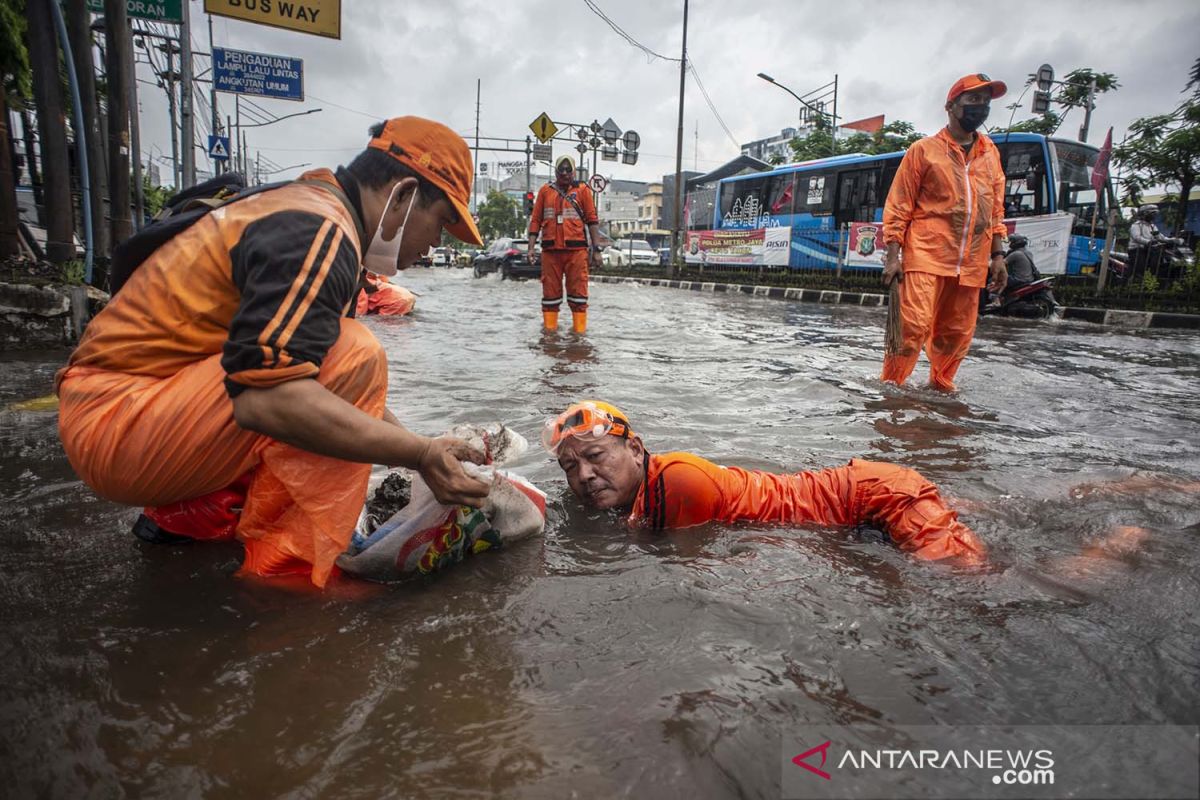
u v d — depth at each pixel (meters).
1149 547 2.31
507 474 2.52
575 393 4.66
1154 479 3.00
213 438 1.93
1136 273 13.02
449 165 2.10
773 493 2.66
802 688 1.51
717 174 36.25
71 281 6.72
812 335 8.55
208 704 1.46
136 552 2.20
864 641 1.71
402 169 2.05
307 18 10.66
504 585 2.05
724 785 1.23
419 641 1.72
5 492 2.69
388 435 1.80
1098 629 1.77
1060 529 2.48
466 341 7.43
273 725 1.40
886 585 2.04
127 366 1.94
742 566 2.18
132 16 10.92
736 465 3.21
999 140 14.20
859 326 9.84
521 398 4.48
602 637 1.74
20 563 2.12
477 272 27.30
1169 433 3.96
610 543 2.39
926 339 5.15
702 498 2.54
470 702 1.48
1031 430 3.97
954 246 4.94
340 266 1.79
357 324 2.08
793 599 1.94
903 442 3.65
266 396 1.68
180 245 1.91
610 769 1.27
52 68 7.14
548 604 1.92
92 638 1.71
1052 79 18.61
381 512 2.36
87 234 7.40
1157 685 1.52
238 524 2.12
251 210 1.84
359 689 1.52
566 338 7.80
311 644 1.70
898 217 5.13
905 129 26.27
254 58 13.16
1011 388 5.32
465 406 4.25
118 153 8.51
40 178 12.97
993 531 2.47
